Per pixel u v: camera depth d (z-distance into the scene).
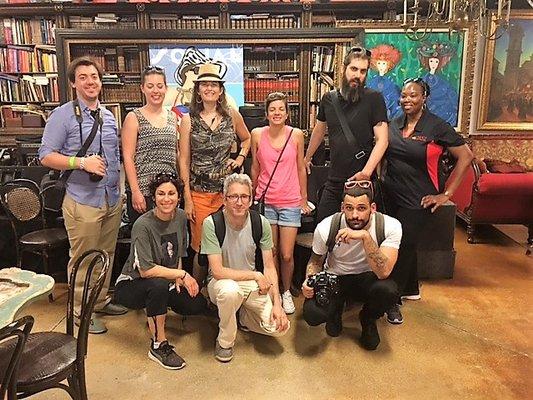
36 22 5.47
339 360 2.59
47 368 1.80
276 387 2.36
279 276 3.16
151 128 2.81
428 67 5.50
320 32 5.24
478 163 4.71
